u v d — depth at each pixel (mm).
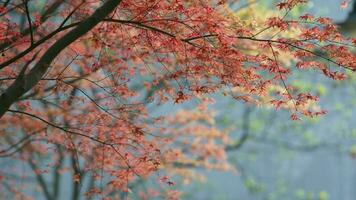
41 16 6723
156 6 5695
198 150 11555
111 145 6785
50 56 5738
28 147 9492
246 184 18203
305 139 17547
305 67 5824
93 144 7367
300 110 6160
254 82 5898
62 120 8203
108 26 6309
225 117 15945
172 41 5793
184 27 5863
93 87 7945
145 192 10938
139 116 7461
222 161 12219
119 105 7047
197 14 5641
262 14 8867
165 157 9227
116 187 7629
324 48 5688
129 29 6324
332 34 5625
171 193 8766
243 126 16406
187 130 11312
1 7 6109
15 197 11367
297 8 11836
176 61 6516
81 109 7805
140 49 6555
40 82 6965
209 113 11789
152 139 8734
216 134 11680
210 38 5785
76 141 8445
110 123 6957
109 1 5586
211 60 5754
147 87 8008
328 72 5711
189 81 6188
